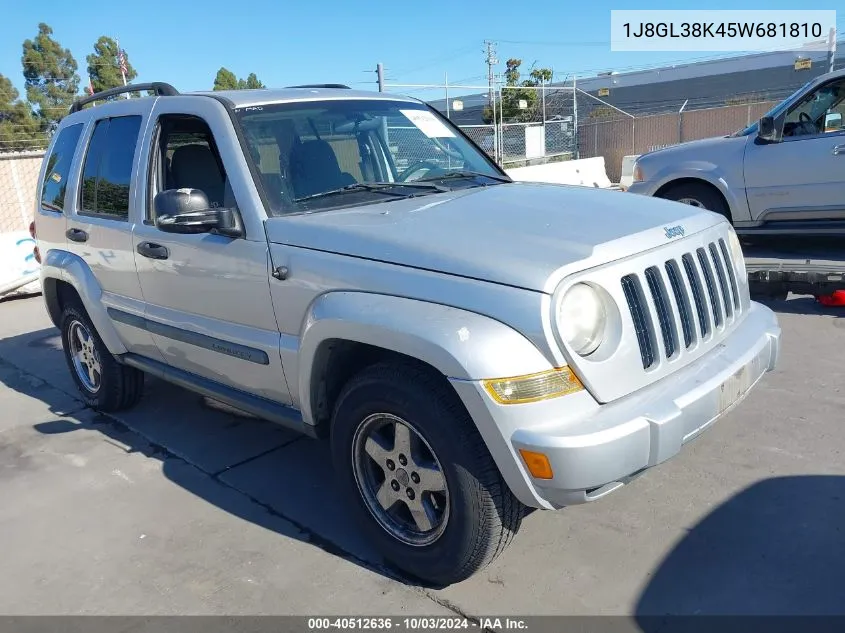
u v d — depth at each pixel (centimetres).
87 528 358
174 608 292
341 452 304
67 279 469
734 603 271
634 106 4272
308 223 309
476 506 260
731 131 2245
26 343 721
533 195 338
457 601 285
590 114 3438
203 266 352
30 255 933
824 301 607
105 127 449
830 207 686
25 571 325
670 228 288
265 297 322
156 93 419
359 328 270
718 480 355
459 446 256
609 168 2480
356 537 335
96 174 450
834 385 455
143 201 400
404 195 349
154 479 406
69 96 4941
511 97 2920
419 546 287
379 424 291
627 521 328
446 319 250
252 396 362
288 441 445
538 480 240
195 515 363
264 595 296
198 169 376
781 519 319
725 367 281
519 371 238
